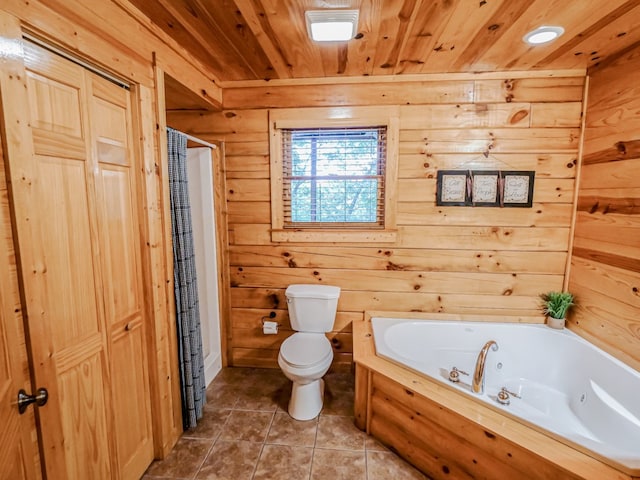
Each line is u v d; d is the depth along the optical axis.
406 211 2.42
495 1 1.39
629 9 1.46
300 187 2.53
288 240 2.52
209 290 2.63
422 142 2.34
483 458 1.44
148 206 1.55
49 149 1.07
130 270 1.50
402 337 2.32
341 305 2.56
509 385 2.21
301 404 2.07
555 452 1.26
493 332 2.33
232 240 2.57
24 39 0.99
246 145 2.46
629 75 1.83
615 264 1.92
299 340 2.26
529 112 2.25
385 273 2.50
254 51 1.90
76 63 1.18
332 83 2.33
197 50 1.89
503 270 2.41
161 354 1.69
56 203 1.10
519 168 2.30
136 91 1.48
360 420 1.98
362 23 1.57
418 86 2.29
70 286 1.17
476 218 2.38
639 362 1.75
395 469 1.69
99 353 1.31
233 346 2.70
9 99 0.91
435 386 1.69
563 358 2.16
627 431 1.60
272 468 1.69
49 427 1.06
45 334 1.04
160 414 1.70
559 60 2.03
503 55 1.95
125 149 1.46
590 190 2.13
